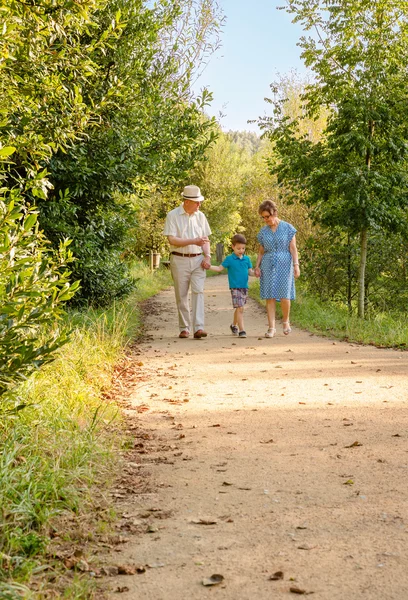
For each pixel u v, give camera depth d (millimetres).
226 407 7207
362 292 16438
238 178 46000
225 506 4340
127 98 12906
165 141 14023
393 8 15242
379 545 3660
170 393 7961
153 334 13367
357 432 6043
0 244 4883
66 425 5609
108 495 4523
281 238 12703
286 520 4066
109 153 12539
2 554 3324
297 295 19453
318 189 16359
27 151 7793
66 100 8281
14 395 5445
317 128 25797
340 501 4359
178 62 15320
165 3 14008
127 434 6098
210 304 19859
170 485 4770
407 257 18094
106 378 8266
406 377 8594
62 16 6520
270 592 3186
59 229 12148
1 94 7105
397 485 4629
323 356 10422
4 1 5832
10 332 4484
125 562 3537
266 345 11695
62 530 3877
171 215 12641
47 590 3145
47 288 4973
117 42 12680
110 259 14984
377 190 15602
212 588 3240
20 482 4164
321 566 3434
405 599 3080
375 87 15242
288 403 7312
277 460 5297
